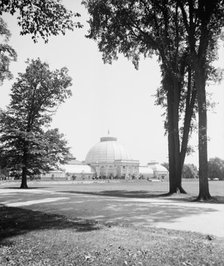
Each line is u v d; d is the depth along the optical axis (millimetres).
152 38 35812
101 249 9336
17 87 55188
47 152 54844
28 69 55062
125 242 10109
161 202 25516
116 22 33500
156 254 8758
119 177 172250
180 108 41562
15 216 16938
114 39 35438
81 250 9297
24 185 54562
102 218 16203
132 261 8203
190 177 182500
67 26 16094
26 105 55812
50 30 15891
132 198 30031
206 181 29641
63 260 8500
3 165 54281
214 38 35750
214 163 177625
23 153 53656
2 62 36125
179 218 16031
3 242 10773
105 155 188125
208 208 20656
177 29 35125
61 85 56125
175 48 35531
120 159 180375
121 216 16828
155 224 14250
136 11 36000
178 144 36938
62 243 10172
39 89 55656
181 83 39000
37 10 15430
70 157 57531
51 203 24156
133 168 182375
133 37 36594
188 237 10984
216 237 11172
